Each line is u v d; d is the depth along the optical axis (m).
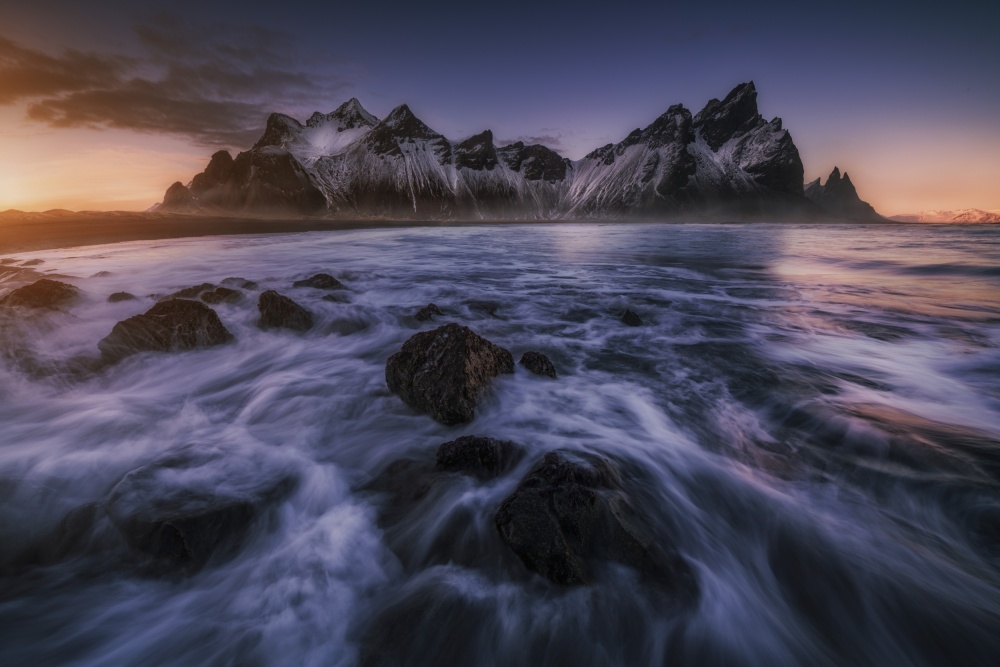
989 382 6.17
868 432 4.57
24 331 6.66
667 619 2.56
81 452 4.10
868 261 19.89
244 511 3.19
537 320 9.91
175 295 9.78
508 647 2.41
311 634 2.48
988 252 22.83
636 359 7.27
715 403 5.52
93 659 2.37
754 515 3.52
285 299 8.38
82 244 23.11
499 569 2.79
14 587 2.69
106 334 7.54
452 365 4.89
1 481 3.46
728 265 19.77
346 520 3.30
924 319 9.76
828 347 7.91
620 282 15.26
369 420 4.83
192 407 5.18
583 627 2.49
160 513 2.98
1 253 19.06
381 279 15.15
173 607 2.62
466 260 21.62
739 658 2.44
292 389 5.67
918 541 3.24
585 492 2.98
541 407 5.18
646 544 2.87
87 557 2.87
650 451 4.33
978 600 2.76
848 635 2.63
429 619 2.49
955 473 3.88
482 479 3.66
